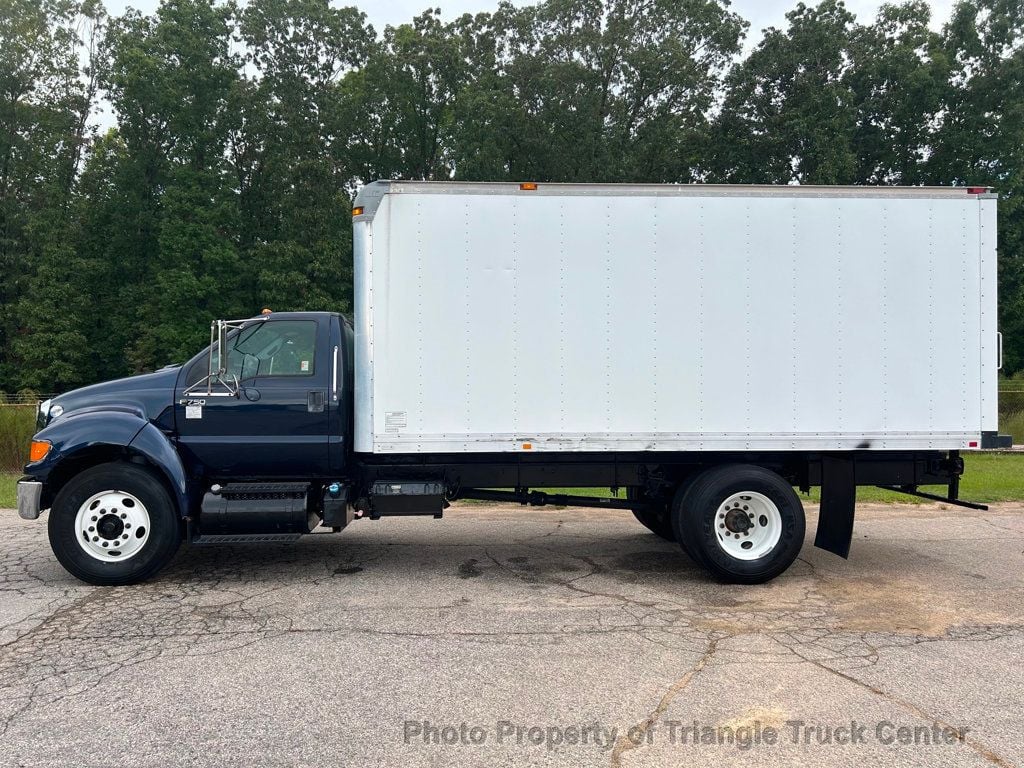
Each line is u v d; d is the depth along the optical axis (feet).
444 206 19.29
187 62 111.96
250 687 12.93
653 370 19.58
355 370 19.48
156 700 12.40
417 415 19.38
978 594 18.92
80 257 114.62
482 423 19.44
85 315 114.01
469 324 19.39
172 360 104.06
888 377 19.83
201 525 19.35
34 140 124.67
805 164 110.93
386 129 124.16
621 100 115.65
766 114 112.68
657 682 13.24
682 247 19.58
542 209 19.43
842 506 20.68
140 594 18.57
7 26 123.54
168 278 104.42
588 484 20.81
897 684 13.21
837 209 19.75
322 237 101.65
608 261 19.53
